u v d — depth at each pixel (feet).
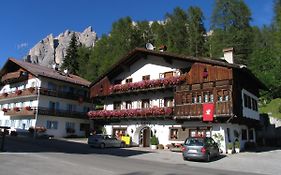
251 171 62.64
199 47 235.81
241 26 216.74
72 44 280.72
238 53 205.57
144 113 117.29
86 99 175.11
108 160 67.15
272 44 220.23
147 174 49.08
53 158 64.44
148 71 126.21
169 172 53.26
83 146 107.55
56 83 164.04
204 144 76.38
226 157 85.97
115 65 130.72
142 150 102.83
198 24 242.99
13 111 163.32
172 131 113.80
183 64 115.75
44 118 155.12
